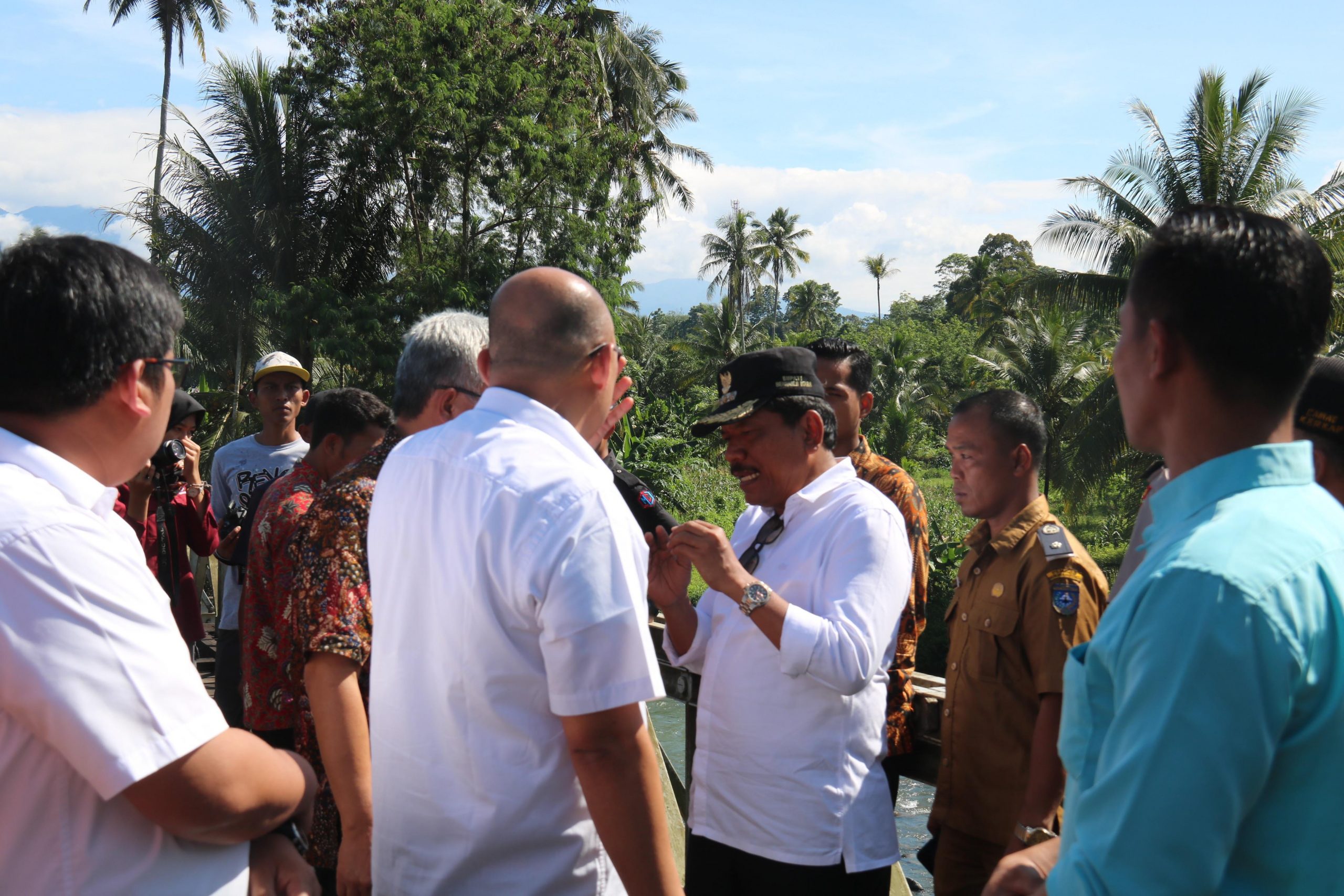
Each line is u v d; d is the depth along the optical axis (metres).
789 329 65.81
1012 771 2.00
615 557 1.29
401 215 20.17
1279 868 0.87
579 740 1.26
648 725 2.64
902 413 36.22
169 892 1.08
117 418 1.13
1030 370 25.97
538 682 1.31
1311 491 0.96
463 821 1.33
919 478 35.09
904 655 2.35
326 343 17.66
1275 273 0.93
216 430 17.97
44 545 1.01
